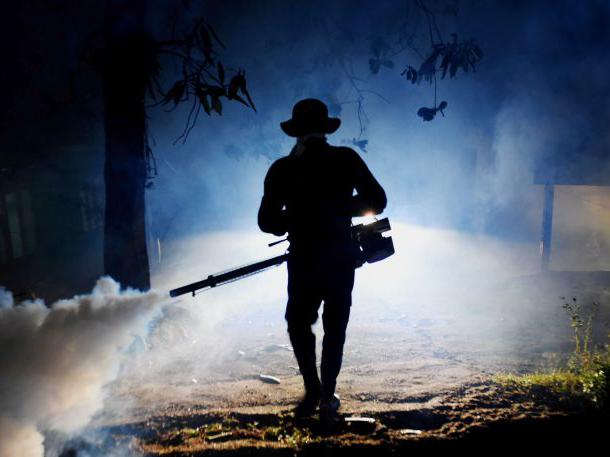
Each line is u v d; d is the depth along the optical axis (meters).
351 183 3.01
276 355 5.19
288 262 3.08
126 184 5.48
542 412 2.81
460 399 3.16
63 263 9.12
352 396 3.47
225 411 3.20
